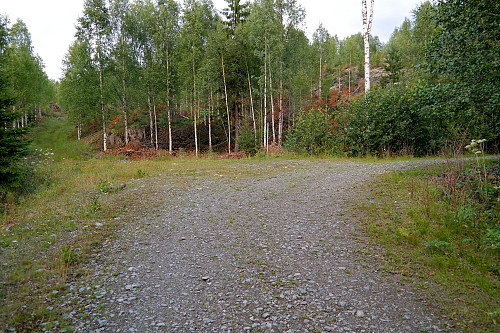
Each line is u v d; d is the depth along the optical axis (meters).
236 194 8.81
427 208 6.01
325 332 3.12
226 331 3.17
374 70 50.78
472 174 6.46
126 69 29.23
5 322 3.22
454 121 10.97
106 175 12.08
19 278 4.14
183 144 33.19
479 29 7.14
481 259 4.38
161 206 7.74
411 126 15.61
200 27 26.53
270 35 23.53
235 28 28.94
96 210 7.30
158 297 3.82
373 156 15.63
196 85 26.81
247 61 28.78
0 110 8.52
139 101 32.56
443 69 8.24
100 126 42.38
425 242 5.00
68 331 3.13
